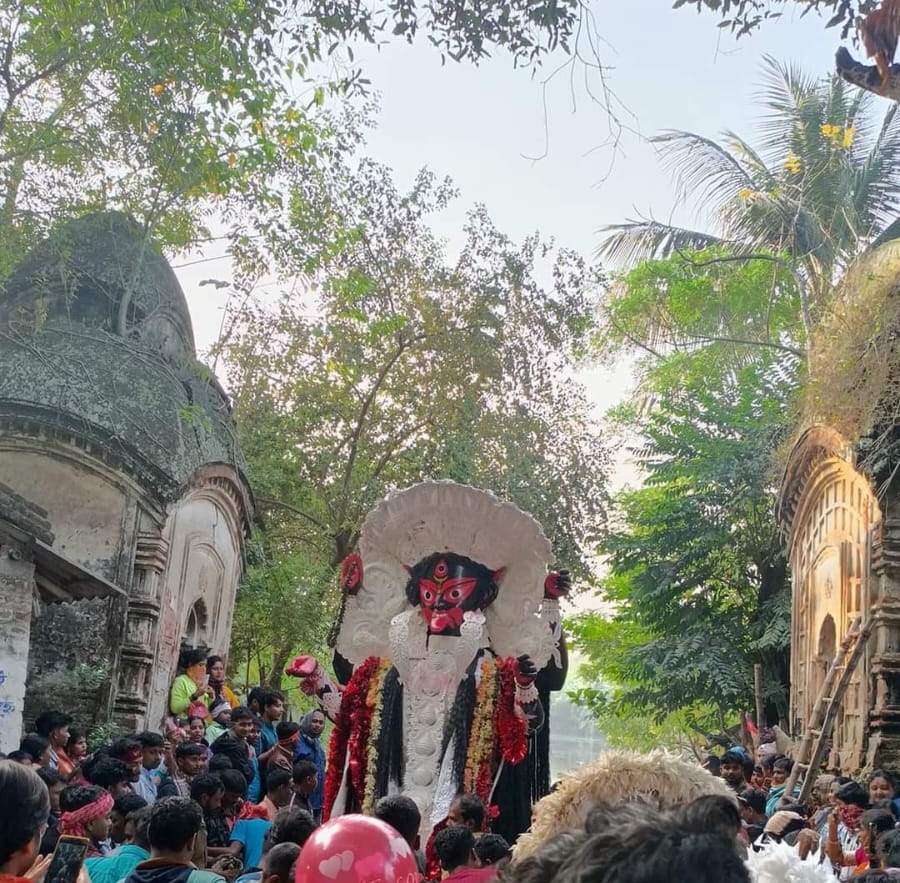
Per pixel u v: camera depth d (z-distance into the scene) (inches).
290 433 881.5
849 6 408.5
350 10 475.8
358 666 388.5
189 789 371.9
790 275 1026.7
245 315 860.0
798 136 980.6
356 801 368.8
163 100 545.6
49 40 531.5
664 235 1066.7
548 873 79.5
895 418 562.6
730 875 68.7
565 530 856.3
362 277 700.0
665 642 852.0
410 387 867.4
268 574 847.7
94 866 236.2
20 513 446.9
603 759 165.3
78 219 653.9
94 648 577.6
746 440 884.0
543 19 436.1
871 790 423.5
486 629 382.6
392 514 387.2
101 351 622.5
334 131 677.3
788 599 832.3
